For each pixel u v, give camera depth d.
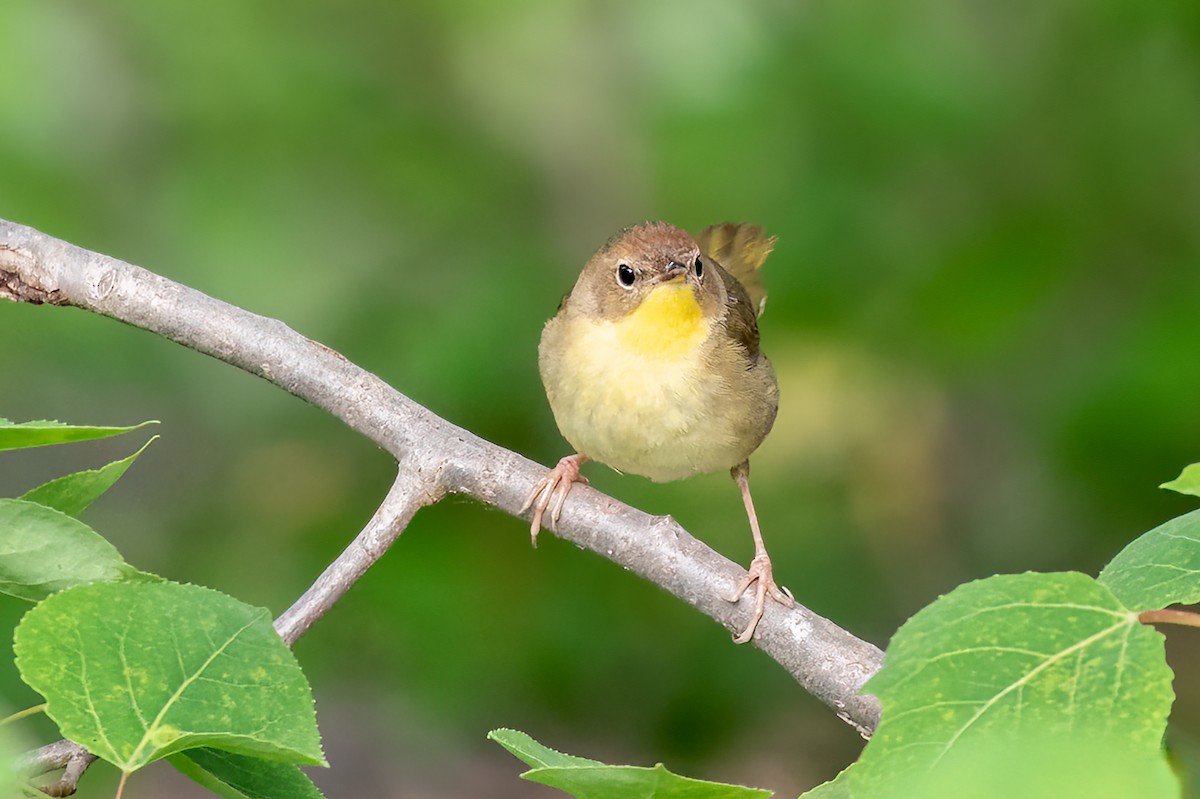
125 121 12.03
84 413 12.45
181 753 4.28
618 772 3.89
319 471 11.77
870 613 11.70
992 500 12.04
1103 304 10.98
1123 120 10.95
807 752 11.90
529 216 12.45
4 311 11.95
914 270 10.98
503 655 10.85
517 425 10.99
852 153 11.12
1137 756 3.33
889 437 11.91
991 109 10.92
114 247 11.74
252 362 6.88
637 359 7.80
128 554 11.58
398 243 12.17
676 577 6.28
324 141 12.17
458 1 12.14
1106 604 3.65
